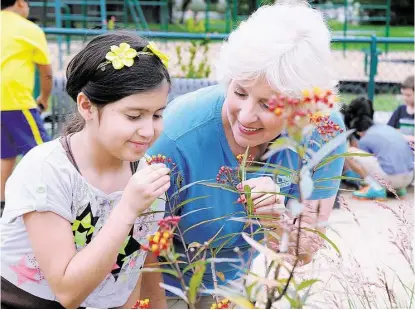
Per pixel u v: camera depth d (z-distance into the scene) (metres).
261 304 1.56
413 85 6.49
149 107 1.83
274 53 1.91
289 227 1.57
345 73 10.81
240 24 2.11
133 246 2.03
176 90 6.14
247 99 2.00
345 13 14.98
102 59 1.84
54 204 1.87
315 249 2.05
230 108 2.06
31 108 5.12
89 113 1.89
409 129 6.48
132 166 2.05
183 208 2.26
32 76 5.17
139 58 1.85
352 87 8.88
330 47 2.07
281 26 1.96
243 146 2.10
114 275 2.04
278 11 2.03
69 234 1.90
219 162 2.23
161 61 1.90
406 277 3.46
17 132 5.08
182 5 21.88
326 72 2.00
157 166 1.85
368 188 5.43
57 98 5.87
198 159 2.21
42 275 1.98
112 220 1.79
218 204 2.24
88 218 1.95
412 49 11.90
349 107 6.11
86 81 1.87
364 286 2.51
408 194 5.83
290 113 1.38
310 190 1.40
